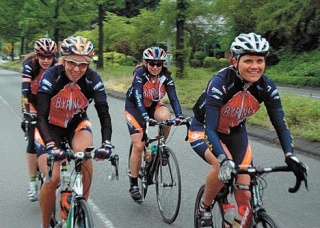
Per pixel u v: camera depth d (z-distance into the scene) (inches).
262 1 1008.9
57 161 132.2
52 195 146.5
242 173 118.8
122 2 1085.8
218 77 132.9
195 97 541.3
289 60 1226.6
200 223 153.1
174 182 179.2
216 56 1551.4
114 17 1306.6
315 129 327.9
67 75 141.4
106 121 144.1
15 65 1870.1
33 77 201.3
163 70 198.7
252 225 123.3
